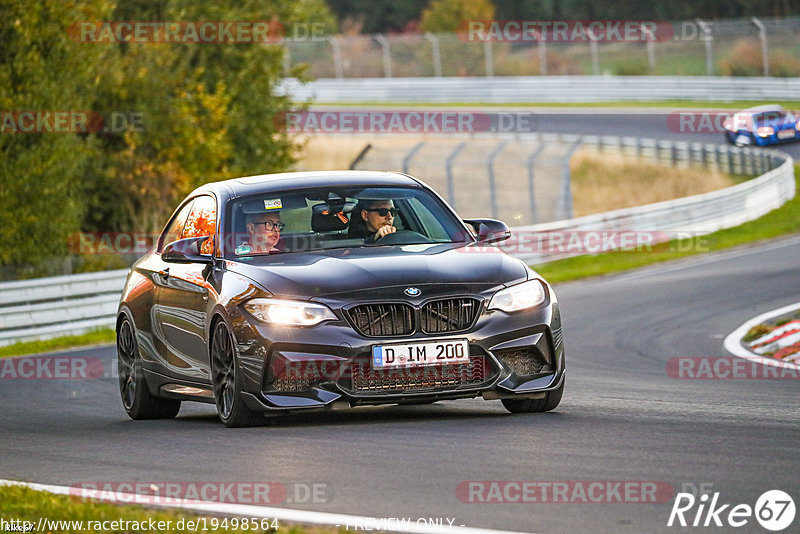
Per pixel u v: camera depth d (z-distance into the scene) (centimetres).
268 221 2514
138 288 2875
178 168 8612
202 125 8881
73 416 2958
